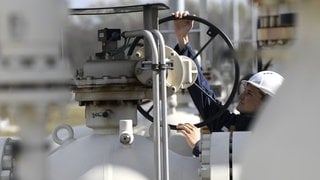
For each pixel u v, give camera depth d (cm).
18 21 267
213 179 507
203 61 968
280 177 272
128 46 552
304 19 279
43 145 276
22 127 275
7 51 269
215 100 707
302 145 269
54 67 273
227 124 699
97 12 535
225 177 506
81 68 551
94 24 557
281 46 288
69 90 302
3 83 270
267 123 282
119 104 552
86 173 524
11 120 275
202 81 712
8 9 267
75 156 538
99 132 558
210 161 512
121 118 554
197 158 572
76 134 675
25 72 270
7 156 511
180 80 571
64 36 288
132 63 544
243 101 671
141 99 559
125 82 543
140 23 567
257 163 280
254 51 292
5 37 268
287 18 288
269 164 276
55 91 274
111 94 548
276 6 287
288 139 273
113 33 549
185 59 575
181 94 1084
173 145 730
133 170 524
